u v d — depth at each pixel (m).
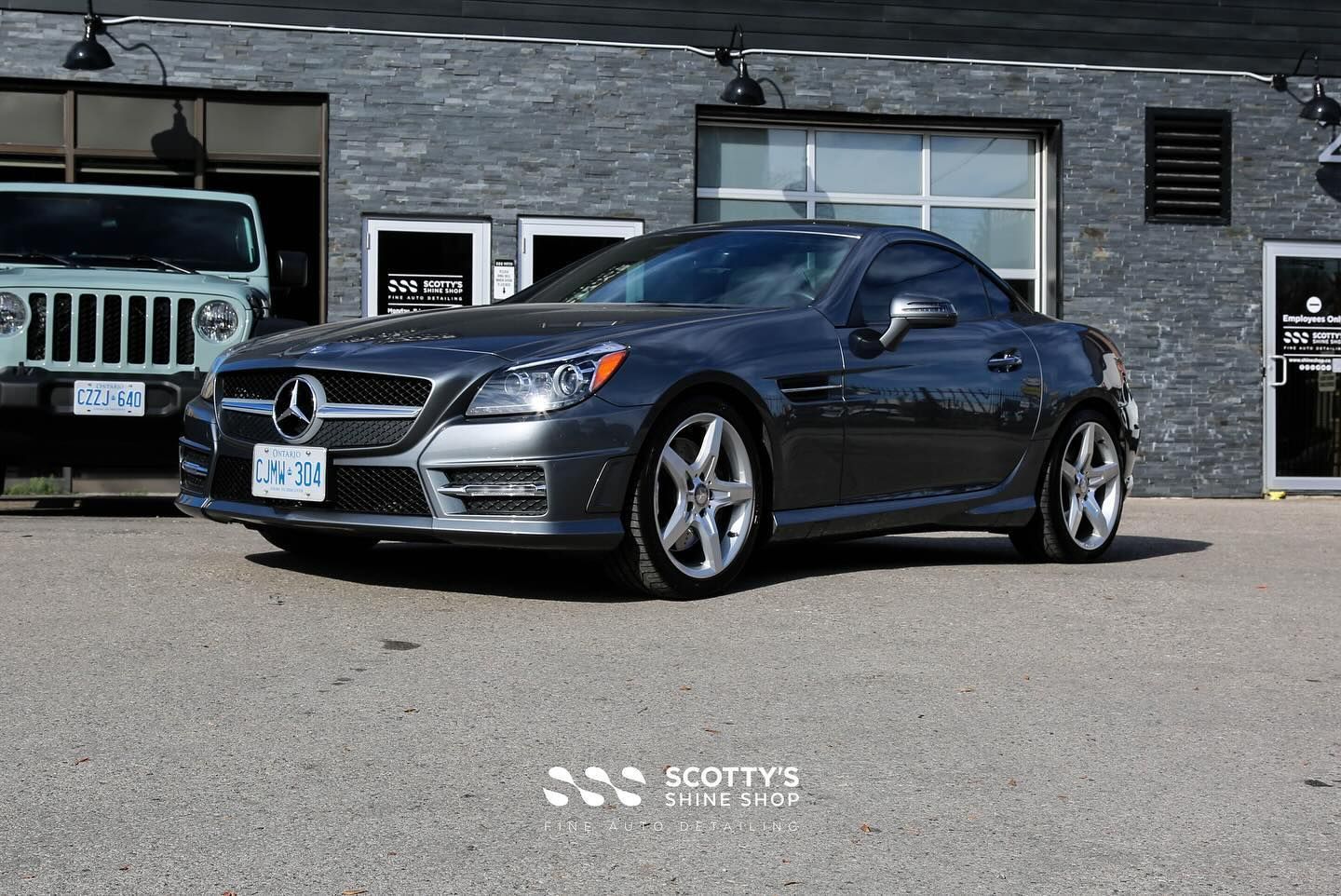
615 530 4.77
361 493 4.85
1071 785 2.98
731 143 12.41
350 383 4.87
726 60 12.12
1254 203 13.04
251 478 5.09
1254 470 13.02
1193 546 7.63
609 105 11.97
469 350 4.83
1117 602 5.25
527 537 4.65
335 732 3.21
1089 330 6.72
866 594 5.18
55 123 11.30
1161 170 12.91
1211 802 2.89
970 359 5.97
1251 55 13.01
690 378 4.93
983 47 12.60
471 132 11.78
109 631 4.23
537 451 4.64
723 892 2.33
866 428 5.51
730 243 6.00
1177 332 12.91
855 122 12.57
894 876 2.43
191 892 2.29
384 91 11.66
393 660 3.90
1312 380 13.12
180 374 7.37
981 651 4.25
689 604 4.88
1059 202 12.74
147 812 2.67
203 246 8.51
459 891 2.31
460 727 3.26
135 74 11.34
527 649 4.07
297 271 8.52
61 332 7.34
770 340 5.25
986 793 2.91
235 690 3.56
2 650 3.96
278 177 11.59
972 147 12.86
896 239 6.05
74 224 8.40
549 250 11.92
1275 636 4.68
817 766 3.05
